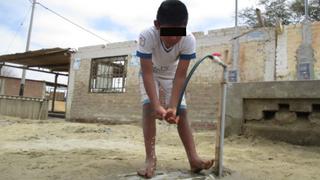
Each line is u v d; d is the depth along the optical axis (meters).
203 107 9.70
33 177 2.65
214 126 9.45
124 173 2.74
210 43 9.77
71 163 3.21
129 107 11.57
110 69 12.47
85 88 13.04
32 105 13.34
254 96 5.67
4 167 3.02
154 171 2.66
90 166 3.01
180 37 2.36
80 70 13.33
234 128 5.85
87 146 4.89
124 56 12.01
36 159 3.47
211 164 2.73
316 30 8.09
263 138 5.52
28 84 21.55
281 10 15.15
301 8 14.91
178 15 2.26
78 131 7.27
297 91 5.25
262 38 8.82
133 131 8.00
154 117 2.67
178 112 2.55
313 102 5.17
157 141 6.07
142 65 2.53
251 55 8.95
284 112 5.49
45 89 22.62
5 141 5.31
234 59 9.21
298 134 5.23
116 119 11.84
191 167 2.80
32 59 15.20
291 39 8.40
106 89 12.46
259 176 2.94
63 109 24.06
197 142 5.79
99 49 12.81
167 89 2.79
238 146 5.10
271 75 8.59
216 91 9.53
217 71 9.58
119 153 4.06
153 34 2.49
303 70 8.12
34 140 5.54
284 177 2.96
